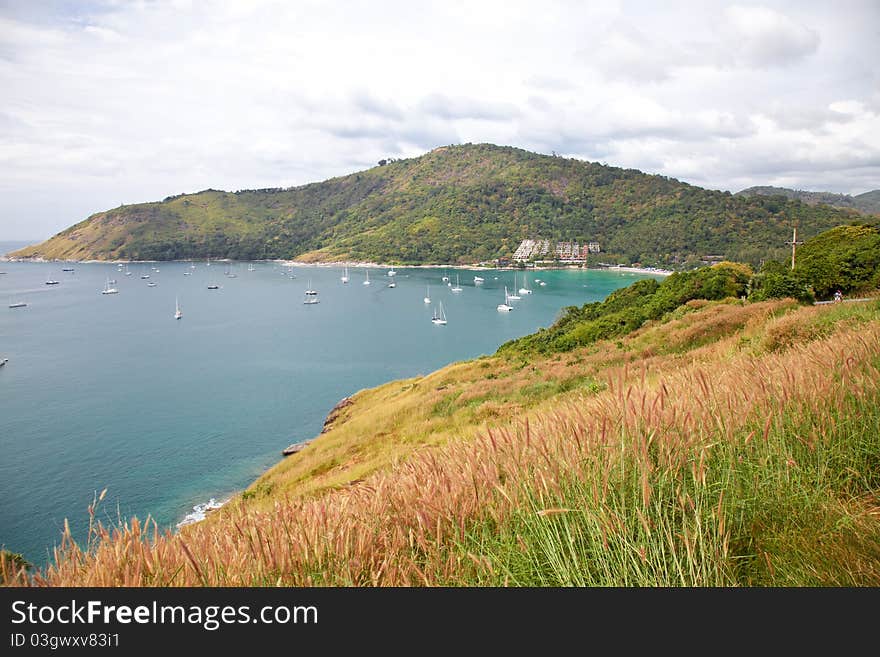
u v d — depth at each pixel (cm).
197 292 13975
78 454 3584
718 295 3425
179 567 286
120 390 5231
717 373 495
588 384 1608
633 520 262
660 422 317
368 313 10375
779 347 912
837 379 388
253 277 17900
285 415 4462
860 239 4116
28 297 13088
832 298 2950
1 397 4981
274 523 340
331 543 302
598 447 320
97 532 301
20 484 3112
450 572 270
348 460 1888
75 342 7669
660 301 3525
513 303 11406
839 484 299
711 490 286
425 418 2078
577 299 11838
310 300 12256
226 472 3291
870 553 237
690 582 241
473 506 316
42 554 2239
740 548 268
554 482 282
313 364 6391
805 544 255
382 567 280
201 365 6338
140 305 11619
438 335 8194
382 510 348
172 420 4325
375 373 5959
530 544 278
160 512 2759
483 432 409
